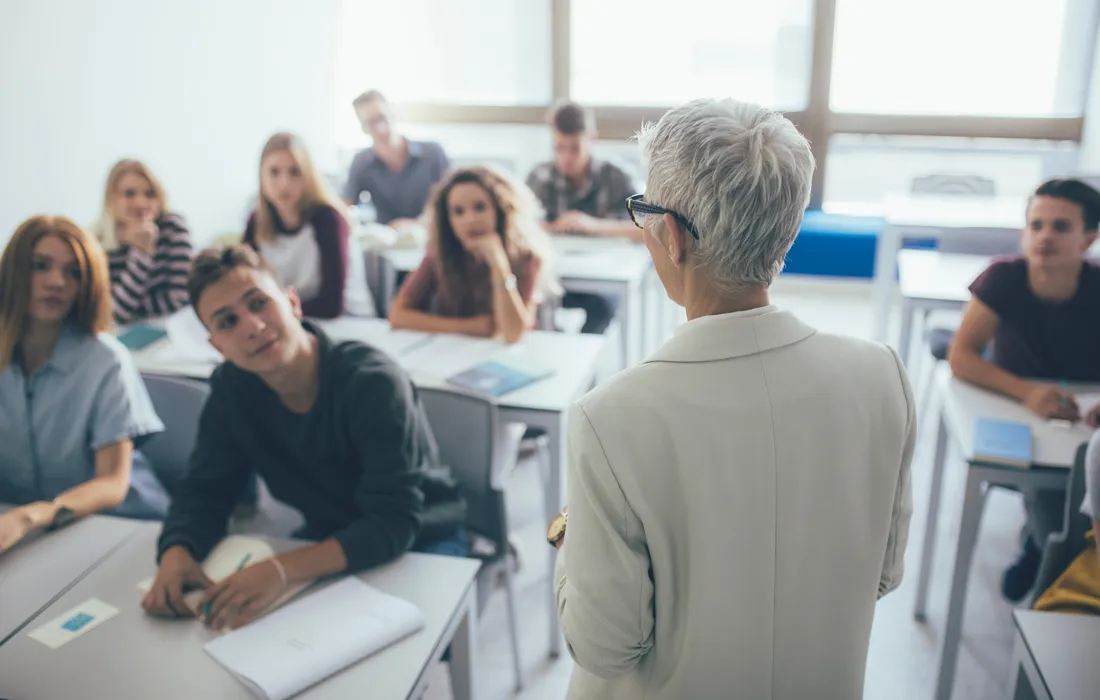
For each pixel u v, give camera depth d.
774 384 0.81
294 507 1.66
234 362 1.48
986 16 4.54
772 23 4.79
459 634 1.45
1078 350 2.17
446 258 2.60
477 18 5.05
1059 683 1.21
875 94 4.82
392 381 1.53
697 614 0.85
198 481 1.56
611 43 4.98
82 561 1.48
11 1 3.08
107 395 1.76
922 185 4.00
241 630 1.27
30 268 1.67
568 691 1.07
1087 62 4.46
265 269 1.48
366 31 5.14
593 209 3.69
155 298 2.89
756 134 0.75
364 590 1.36
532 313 2.62
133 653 1.25
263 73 4.52
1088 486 1.50
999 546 2.58
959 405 2.07
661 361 0.83
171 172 3.94
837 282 5.04
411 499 1.49
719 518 0.82
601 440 0.81
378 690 1.17
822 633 0.88
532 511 2.75
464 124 5.26
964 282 2.98
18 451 1.78
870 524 0.87
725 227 0.76
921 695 2.03
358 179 4.16
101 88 3.51
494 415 1.81
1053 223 2.06
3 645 1.27
